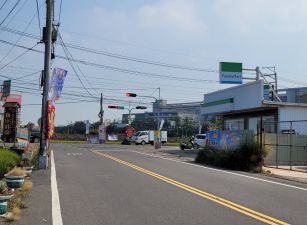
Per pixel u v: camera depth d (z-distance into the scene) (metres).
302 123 35.22
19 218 10.02
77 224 9.44
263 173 22.25
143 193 13.91
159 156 35.03
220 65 49.31
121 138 92.81
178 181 17.23
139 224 9.45
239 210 11.09
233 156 24.75
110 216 10.29
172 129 123.94
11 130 31.52
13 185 14.17
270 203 12.30
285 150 29.44
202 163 28.23
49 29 23.64
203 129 103.69
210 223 9.55
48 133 22.80
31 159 23.95
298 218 10.17
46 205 11.70
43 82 23.55
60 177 18.23
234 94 39.53
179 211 10.91
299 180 19.20
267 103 35.16
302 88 62.28
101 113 83.12
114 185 15.84
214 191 14.55
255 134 30.11
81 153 36.34
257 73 49.19
